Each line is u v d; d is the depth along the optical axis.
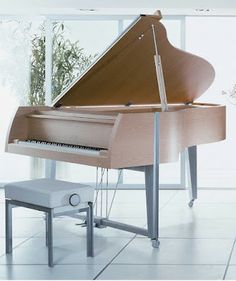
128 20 8.91
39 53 9.07
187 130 6.41
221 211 7.48
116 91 6.85
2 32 9.05
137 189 8.95
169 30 8.89
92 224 5.60
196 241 6.13
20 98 9.11
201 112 6.66
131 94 7.04
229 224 6.81
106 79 6.48
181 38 8.85
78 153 5.84
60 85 9.00
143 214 7.32
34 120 6.58
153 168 5.92
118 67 6.33
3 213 7.30
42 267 5.32
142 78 6.75
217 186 9.40
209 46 12.18
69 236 6.29
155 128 5.89
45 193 5.31
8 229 5.68
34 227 6.62
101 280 5.01
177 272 5.21
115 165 5.62
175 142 6.14
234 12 8.45
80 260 5.52
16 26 9.04
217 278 5.07
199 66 6.98
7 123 9.16
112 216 7.21
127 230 6.19
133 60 6.33
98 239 6.19
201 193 8.73
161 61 6.57
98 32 8.95
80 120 6.14
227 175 11.06
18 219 6.98
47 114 6.53
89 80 6.37
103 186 8.96
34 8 8.21
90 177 9.05
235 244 6.03
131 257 5.61
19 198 5.53
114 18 8.88
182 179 8.96
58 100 6.65
